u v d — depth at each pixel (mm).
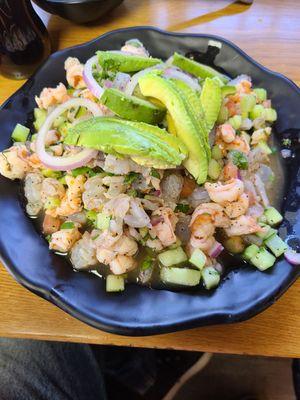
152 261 243
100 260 237
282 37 353
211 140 254
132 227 241
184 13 375
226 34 357
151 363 352
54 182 257
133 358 347
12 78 337
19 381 271
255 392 353
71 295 225
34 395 269
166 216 238
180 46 316
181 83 252
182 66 285
